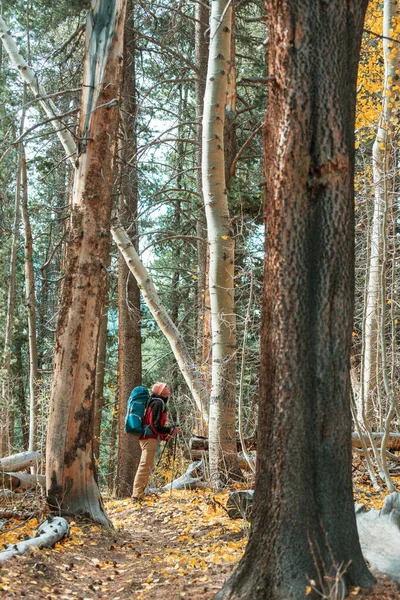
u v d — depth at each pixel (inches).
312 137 166.7
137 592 198.1
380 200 330.6
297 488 162.1
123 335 622.2
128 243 442.3
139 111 594.2
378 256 323.6
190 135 825.5
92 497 301.6
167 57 618.8
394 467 388.8
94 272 307.4
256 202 445.7
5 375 781.3
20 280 959.6
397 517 217.0
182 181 890.1
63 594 197.0
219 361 359.9
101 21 313.1
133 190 616.4
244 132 643.5
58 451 297.9
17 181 736.3
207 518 298.8
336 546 159.6
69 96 589.0
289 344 165.5
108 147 312.5
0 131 706.8
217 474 356.5
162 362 851.4
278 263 168.2
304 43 166.1
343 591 149.9
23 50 684.7
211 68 365.1
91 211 308.3
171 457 454.6
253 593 159.9
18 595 184.1
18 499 347.9
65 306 305.1
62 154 626.8
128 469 596.1
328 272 165.8
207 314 490.9
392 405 283.9
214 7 362.3
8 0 652.1
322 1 166.4
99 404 702.5
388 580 164.6
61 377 301.3
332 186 166.1
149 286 432.8
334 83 166.2
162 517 329.4
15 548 226.2
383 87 436.5
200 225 667.4
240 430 330.0
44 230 900.6
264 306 172.4
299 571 157.6
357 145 392.2
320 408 164.2
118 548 268.1
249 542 168.4
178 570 217.0
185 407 494.3
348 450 165.8
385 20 422.9
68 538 261.6
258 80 169.5
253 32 727.7
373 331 386.9
